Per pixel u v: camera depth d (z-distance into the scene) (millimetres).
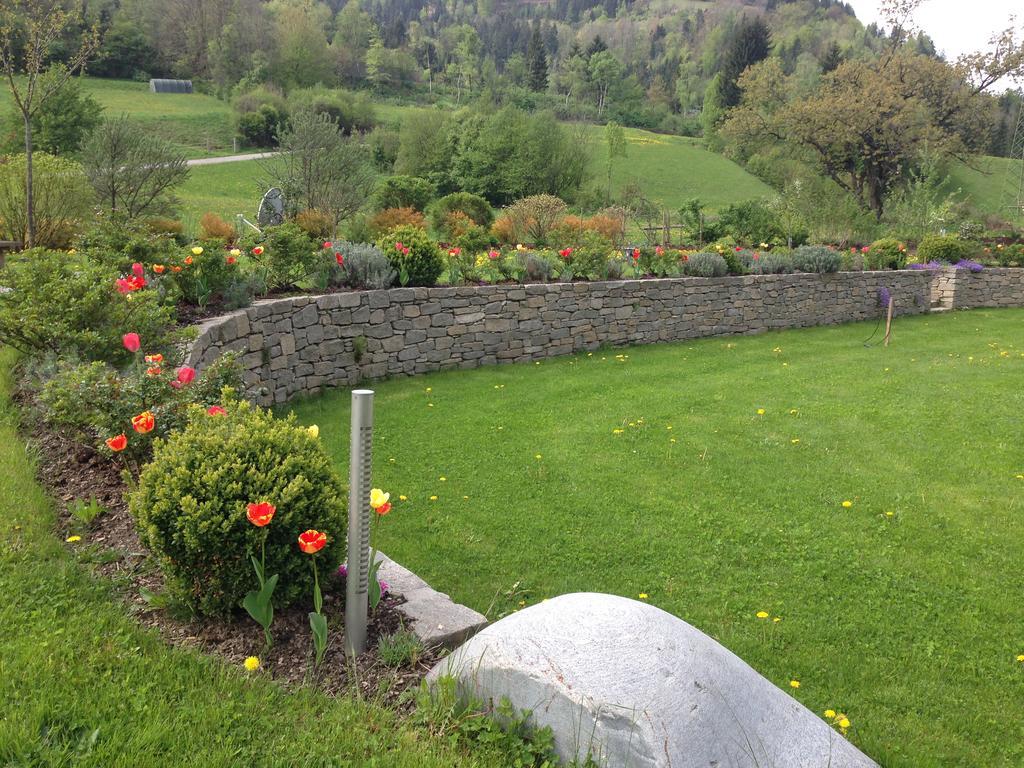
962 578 4109
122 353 4469
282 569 2607
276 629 2652
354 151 22766
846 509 5031
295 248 8117
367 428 2396
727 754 1979
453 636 2727
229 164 40281
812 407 7664
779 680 3146
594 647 2133
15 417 4340
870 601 3840
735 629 3537
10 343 4617
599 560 4199
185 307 6633
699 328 12023
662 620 2258
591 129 59625
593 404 7617
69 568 2824
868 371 9562
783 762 2062
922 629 3588
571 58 87125
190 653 2426
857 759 2236
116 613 2596
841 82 37469
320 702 2277
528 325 9859
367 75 85938
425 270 9070
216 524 2498
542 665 2119
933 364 10094
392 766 2008
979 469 5875
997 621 3682
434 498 4996
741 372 9406
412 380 8539
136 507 2629
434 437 6375
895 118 34656
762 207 23609
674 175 51031
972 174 51312
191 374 3314
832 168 39219
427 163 45312
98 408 3400
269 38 70438
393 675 2475
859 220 23766
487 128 44875
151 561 2926
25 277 4566
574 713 2014
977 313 15922
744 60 68062
